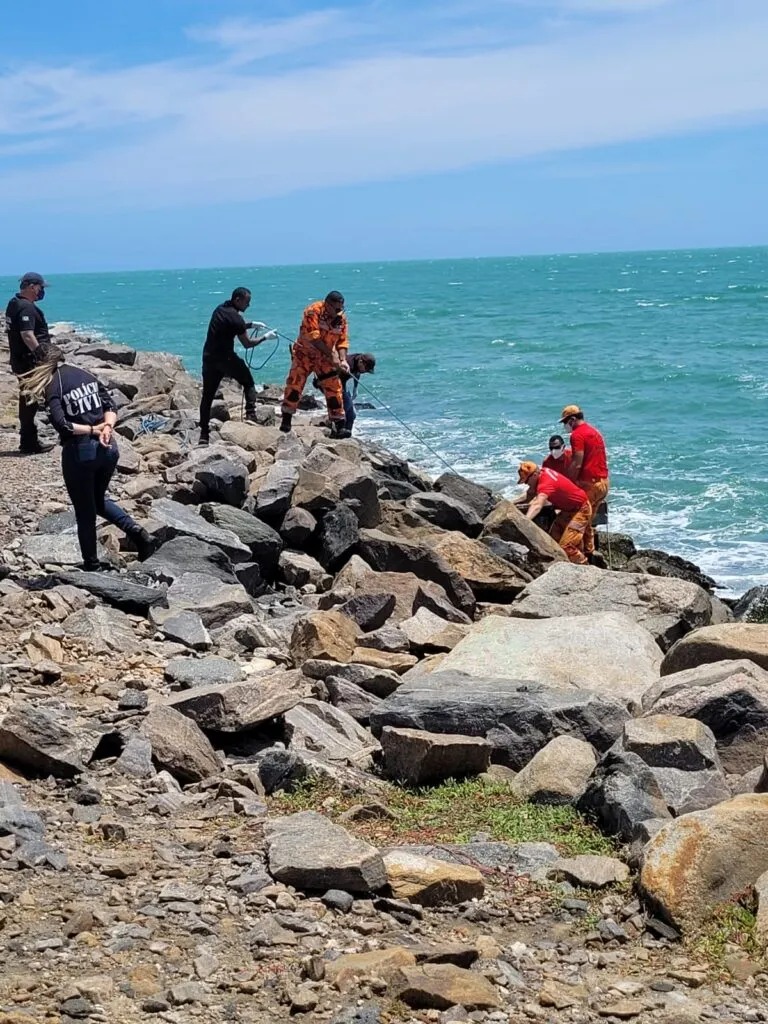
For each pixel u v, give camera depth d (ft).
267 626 30.60
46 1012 13.21
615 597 33.14
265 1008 13.74
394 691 25.35
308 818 18.54
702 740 20.81
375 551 38.86
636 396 107.65
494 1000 13.99
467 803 20.88
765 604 40.96
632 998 14.38
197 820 19.45
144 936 15.12
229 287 593.01
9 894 15.97
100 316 265.95
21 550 35.04
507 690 24.32
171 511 38.37
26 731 20.59
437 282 531.91
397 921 16.15
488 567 39.88
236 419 63.77
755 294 310.04
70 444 32.58
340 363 56.85
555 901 16.97
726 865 16.48
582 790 20.71
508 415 94.68
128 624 29.68
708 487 69.46
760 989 14.61
